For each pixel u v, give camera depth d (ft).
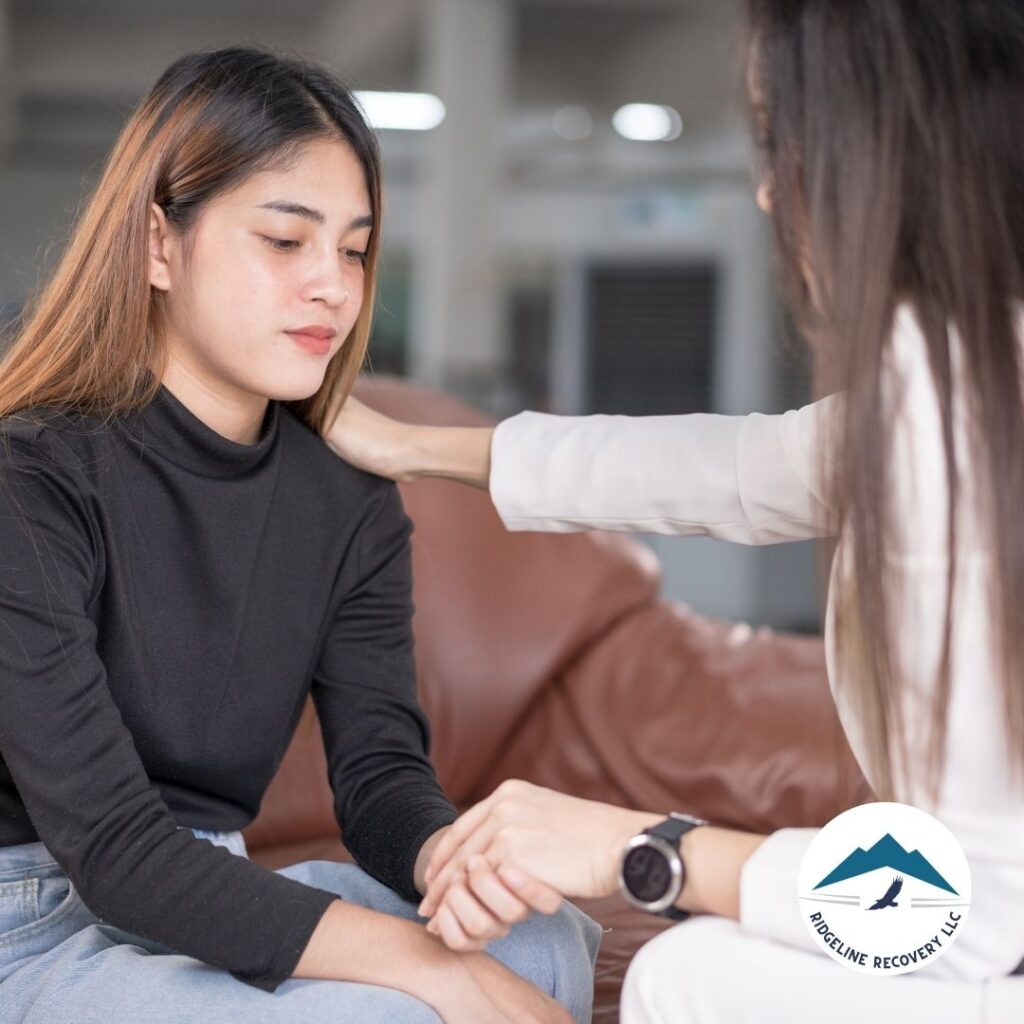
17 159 48.49
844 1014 3.10
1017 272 3.00
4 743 3.99
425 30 35.14
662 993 3.26
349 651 4.91
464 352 33.32
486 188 33.60
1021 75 3.04
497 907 3.65
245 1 37.37
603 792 7.15
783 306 3.48
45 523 4.06
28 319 4.78
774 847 3.24
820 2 3.16
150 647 4.37
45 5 38.11
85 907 4.37
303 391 4.39
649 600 7.74
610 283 41.16
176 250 4.33
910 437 3.00
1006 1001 3.03
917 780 3.09
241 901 3.85
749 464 4.20
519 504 4.64
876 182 3.05
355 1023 3.72
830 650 3.29
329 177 4.33
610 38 39.01
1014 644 2.89
